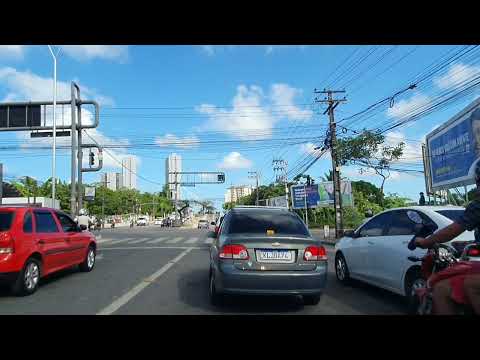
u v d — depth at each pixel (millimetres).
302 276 6777
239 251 6801
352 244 9219
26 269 8508
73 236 10953
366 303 7715
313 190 50688
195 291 8922
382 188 37875
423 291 3930
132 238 30547
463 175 21359
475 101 20016
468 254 3607
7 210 8812
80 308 7363
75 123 27000
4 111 25812
